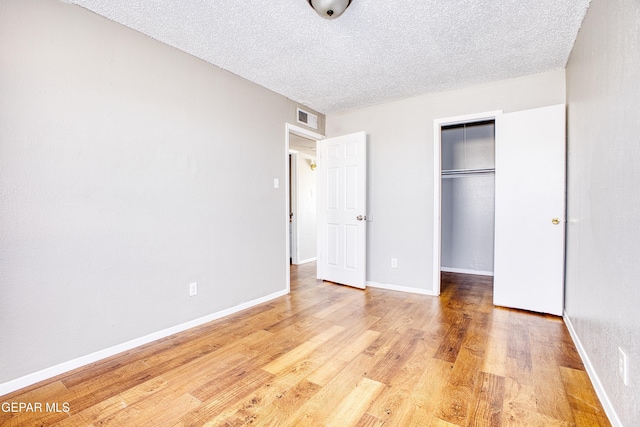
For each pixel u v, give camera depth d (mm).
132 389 1737
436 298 3445
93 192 2033
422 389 1716
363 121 4055
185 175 2580
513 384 1750
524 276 2957
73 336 1952
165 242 2443
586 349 1947
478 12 2039
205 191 2740
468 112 3340
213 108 2807
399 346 2244
